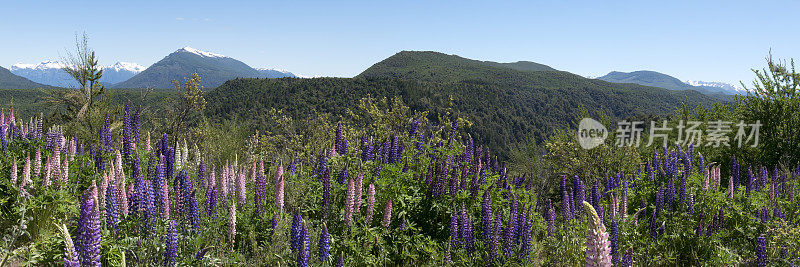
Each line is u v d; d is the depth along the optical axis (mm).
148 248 4832
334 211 6766
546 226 7961
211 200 6086
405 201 7473
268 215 6559
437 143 9914
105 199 4949
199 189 6980
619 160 13977
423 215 7539
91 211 3592
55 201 5750
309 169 9055
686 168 10359
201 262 4957
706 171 9109
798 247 6715
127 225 5109
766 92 16203
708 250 7340
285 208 7090
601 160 14070
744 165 15320
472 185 7676
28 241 5477
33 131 8133
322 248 5352
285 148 13258
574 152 14656
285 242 5883
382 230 6719
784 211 8562
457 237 6703
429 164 8477
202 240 5281
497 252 6352
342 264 5219
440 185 7594
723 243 7762
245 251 6055
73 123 12102
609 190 9148
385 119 11945
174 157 8164
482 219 6680
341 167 8227
